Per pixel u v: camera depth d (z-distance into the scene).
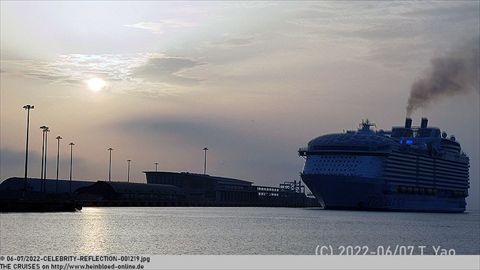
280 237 183.00
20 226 191.38
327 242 172.25
